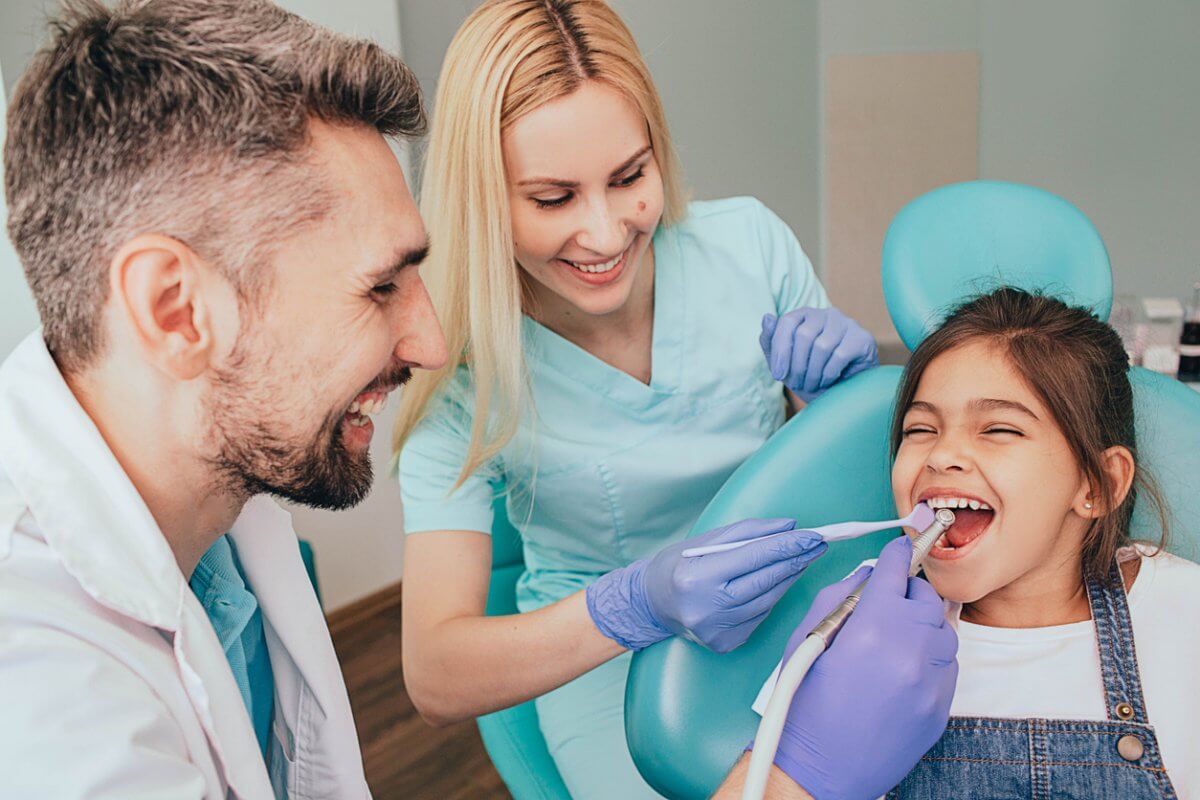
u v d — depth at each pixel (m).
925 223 1.03
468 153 0.94
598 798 1.05
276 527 0.84
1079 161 2.67
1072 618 0.93
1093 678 0.89
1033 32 2.63
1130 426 0.94
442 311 1.05
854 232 2.95
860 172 2.89
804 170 2.91
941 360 0.94
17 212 0.57
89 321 0.58
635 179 0.99
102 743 0.51
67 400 0.60
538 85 0.90
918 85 2.77
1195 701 0.87
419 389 1.10
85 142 0.55
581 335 1.16
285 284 0.59
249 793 0.65
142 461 0.63
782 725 0.65
